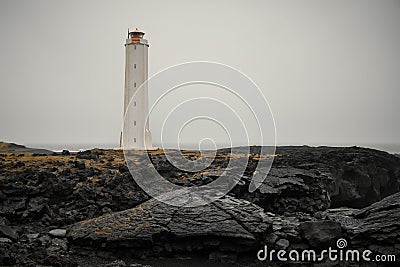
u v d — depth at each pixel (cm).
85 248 1341
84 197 1661
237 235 1291
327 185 1894
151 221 1394
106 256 1316
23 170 1778
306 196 1789
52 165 1889
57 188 1662
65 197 1675
